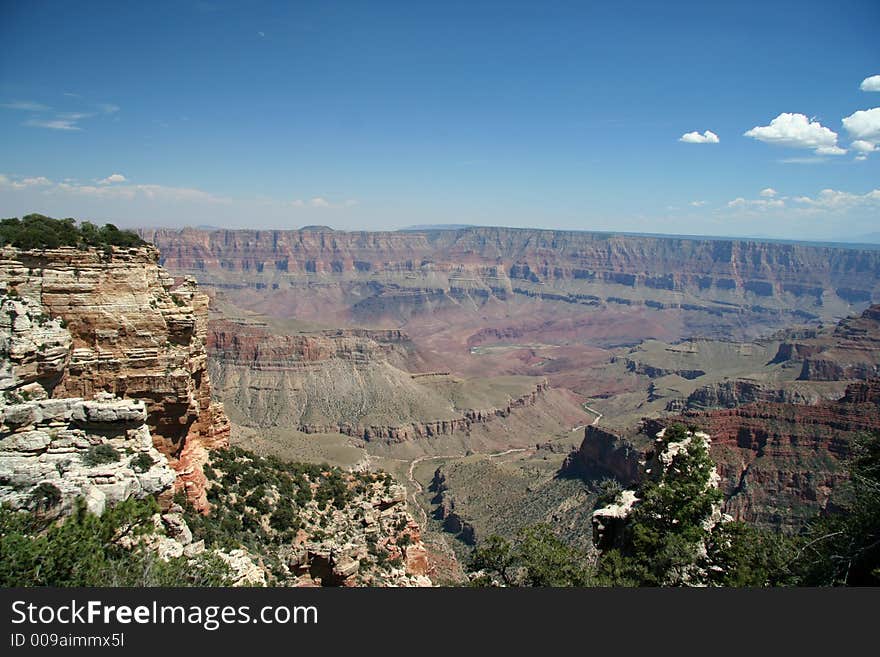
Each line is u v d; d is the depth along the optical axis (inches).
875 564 1523.1
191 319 1893.5
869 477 1681.8
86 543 1176.8
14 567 1083.3
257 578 1612.9
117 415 1492.4
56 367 1601.9
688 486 1845.5
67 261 1721.2
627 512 2036.2
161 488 1496.1
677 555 1630.2
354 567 1963.6
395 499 2428.6
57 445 1440.7
